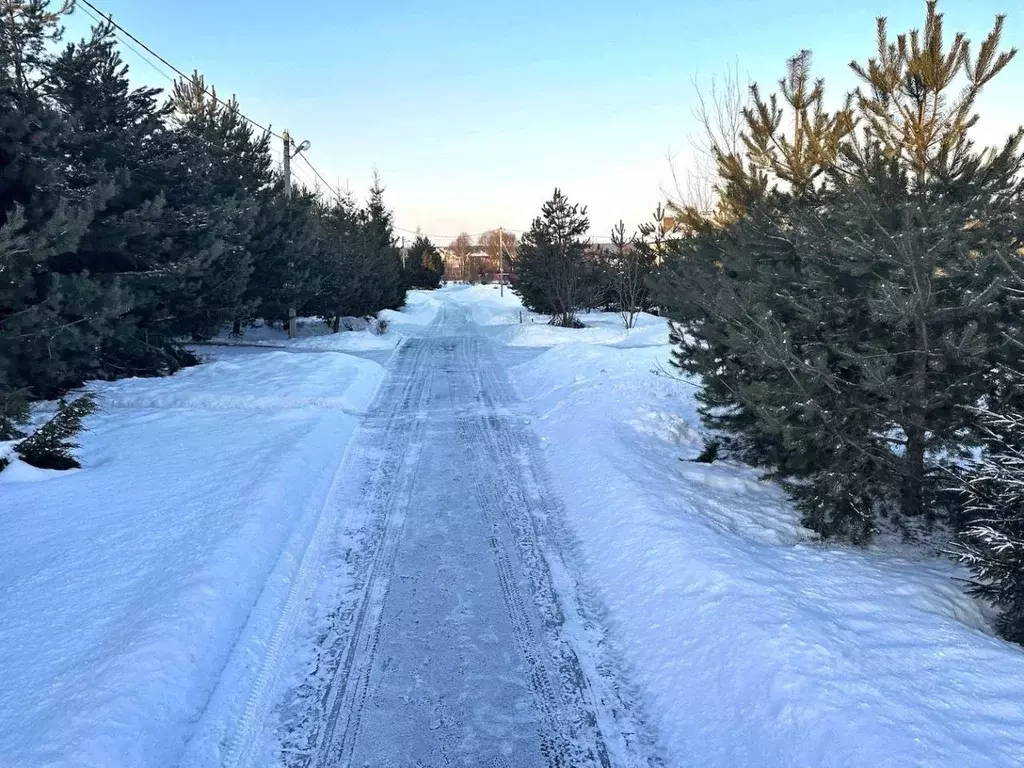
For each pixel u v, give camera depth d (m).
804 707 3.26
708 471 7.59
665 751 3.44
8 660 3.89
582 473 7.61
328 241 25.28
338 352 18.94
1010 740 2.97
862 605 4.40
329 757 3.41
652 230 24.12
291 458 7.76
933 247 4.47
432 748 3.47
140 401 11.71
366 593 5.12
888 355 4.91
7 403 8.39
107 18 13.33
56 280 10.40
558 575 5.42
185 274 14.14
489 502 7.10
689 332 8.05
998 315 4.74
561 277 26.89
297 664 4.23
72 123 11.79
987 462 4.32
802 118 6.50
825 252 5.49
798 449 5.64
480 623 4.70
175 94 22.31
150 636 3.96
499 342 23.75
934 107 5.23
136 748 3.19
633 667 4.15
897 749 2.89
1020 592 4.17
